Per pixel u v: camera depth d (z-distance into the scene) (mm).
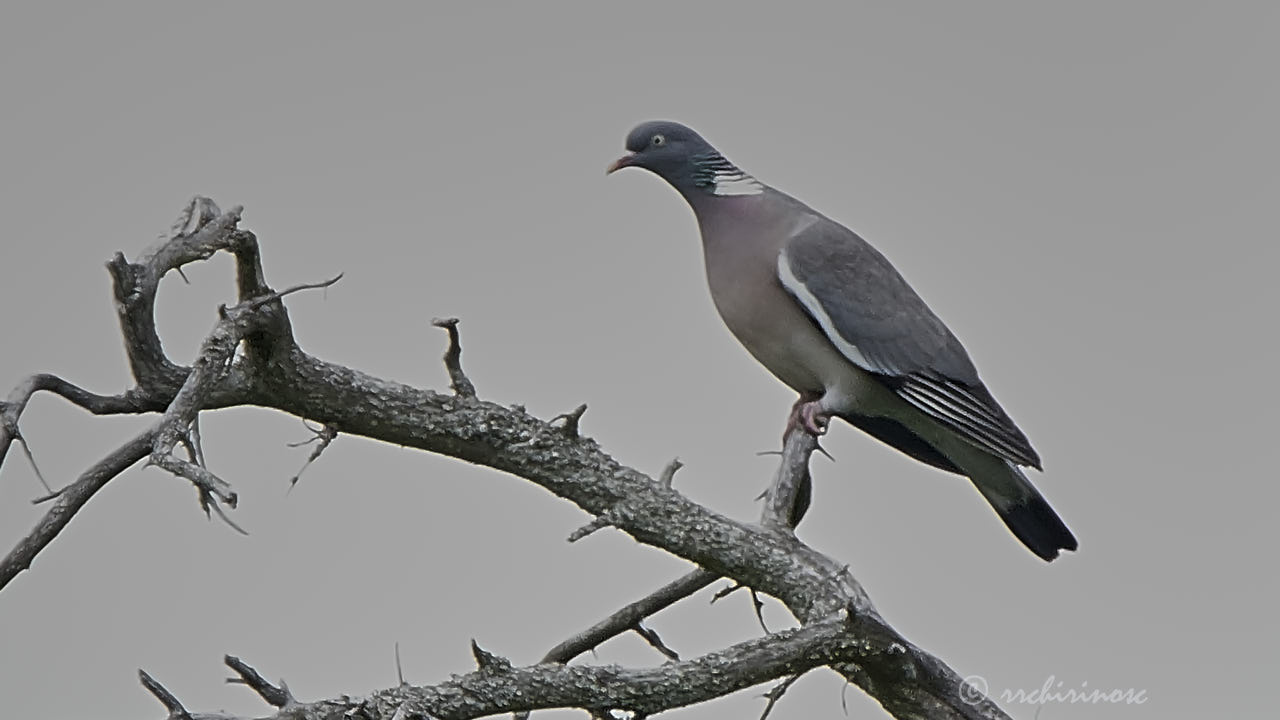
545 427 9836
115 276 8531
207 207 9125
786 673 9375
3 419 8172
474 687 8398
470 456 9742
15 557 8086
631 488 9945
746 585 10203
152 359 8836
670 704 8945
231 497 7262
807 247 13016
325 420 9445
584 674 8648
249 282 8820
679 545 10000
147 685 7676
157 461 7395
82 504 8250
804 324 13016
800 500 11156
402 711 8023
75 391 8625
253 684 8086
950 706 9820
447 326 9445
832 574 10141
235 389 9141
